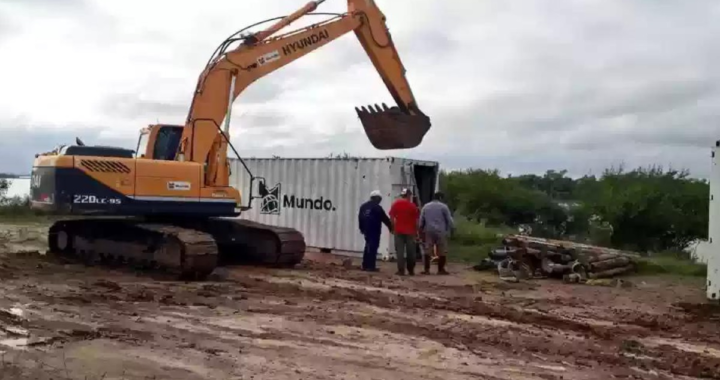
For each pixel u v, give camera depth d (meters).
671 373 7.43
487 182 34.41
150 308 10.07
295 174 19.64
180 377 6.79
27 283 11.95
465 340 8.55
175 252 12.86
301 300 10.98
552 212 31.69
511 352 8.05
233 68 14.52
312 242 19.17
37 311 9.62
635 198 23.17
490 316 10.09
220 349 7.86
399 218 14.91
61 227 16.06
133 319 9.31
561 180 39.47
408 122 15.97
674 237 23.20
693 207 23.28
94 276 12.98
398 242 14.92
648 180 24.94
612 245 23.41
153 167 13.48
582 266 14.70
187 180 13.80
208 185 14.25
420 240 15.56
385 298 11.27
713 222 11.91
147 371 6.95
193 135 14.23
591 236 24.09
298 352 7.81
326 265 16.02
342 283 13.05
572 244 16.41
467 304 10.94
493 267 15.69
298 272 14.46
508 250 15.68
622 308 11.23
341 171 18.59
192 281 12.69
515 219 33.12
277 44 15.00
